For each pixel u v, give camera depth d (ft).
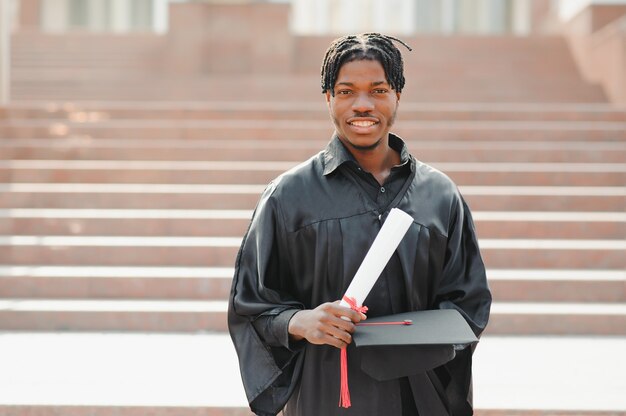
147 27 96.12
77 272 20.75
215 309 18.65
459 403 7.42
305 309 7.35
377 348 6.64
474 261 7.65
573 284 20.11
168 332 18.37
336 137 7.37
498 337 18.08
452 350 6.65
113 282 20.25
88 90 40.22
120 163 27.40
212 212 24.14
